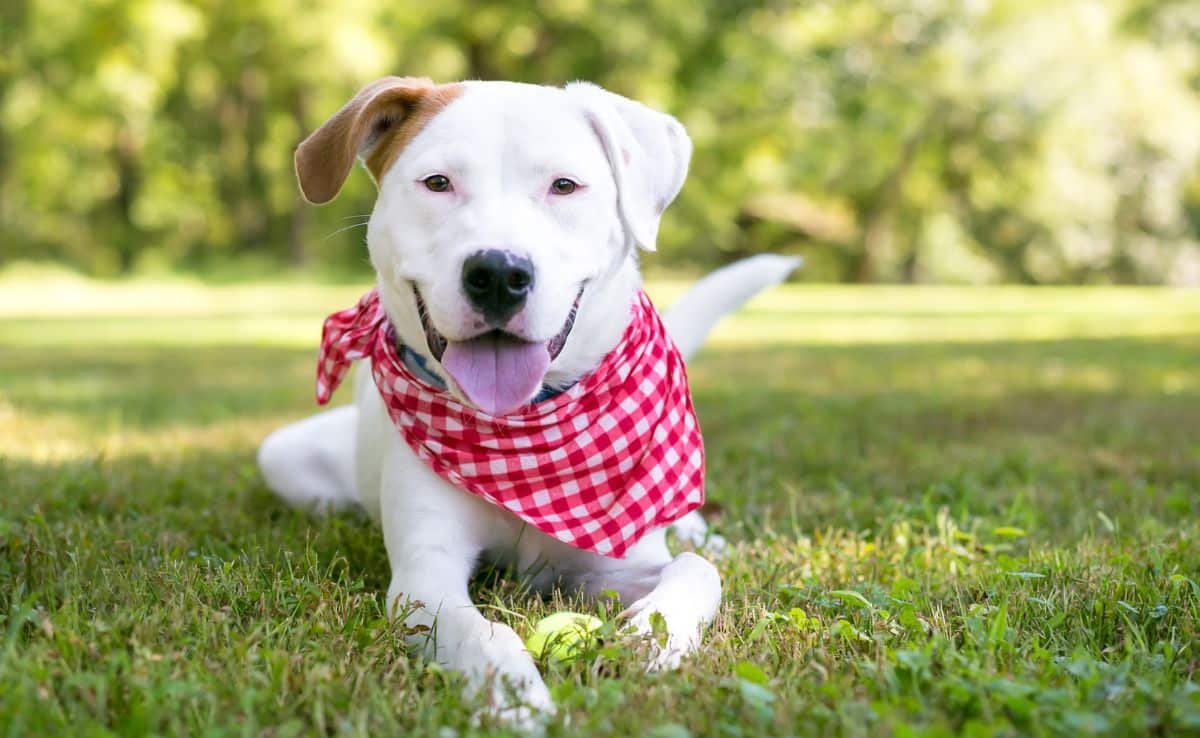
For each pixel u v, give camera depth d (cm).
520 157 272
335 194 294
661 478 313
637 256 325
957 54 2869
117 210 2941
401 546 297
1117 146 3195
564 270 269
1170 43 2889
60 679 215
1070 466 485
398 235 277
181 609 253
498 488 297
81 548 318
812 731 198
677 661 238
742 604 286
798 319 1695
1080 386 809
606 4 2562
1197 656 243
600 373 302
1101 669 229
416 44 2573
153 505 398
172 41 2341
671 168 302
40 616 248
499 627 242
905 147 3041
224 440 573
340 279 2722
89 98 2405
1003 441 559
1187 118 2984
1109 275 3462
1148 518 376
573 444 299
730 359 1060
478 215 265
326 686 211
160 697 205
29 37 2350
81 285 2547
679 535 362
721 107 2814
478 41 2717
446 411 295
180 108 2766
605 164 284
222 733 192
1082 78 2881
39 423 619
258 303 2088
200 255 2977
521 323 259
